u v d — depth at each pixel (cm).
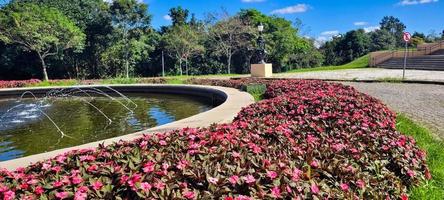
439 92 1162
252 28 3547
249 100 973
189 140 399
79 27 3278
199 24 3897
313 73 2453
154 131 579
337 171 299
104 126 904
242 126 470
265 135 422
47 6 3244
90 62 3512
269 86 1212
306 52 4322
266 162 288
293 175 264
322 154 343
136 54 3516
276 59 3847
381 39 5753
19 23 2705
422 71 2300
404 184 351
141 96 1680
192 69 3794
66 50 3297
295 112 580
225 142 371
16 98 1811
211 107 1206
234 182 250
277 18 3975
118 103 1409
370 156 358
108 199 246
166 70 3756
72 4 3425
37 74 3294
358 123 486
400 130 582
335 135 438
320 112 570
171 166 291
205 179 262
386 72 2283
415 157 384
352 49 5109
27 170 340
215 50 3675
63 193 250
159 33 4062
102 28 3309
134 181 249
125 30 3372
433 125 671
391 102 985
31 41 2795
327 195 250
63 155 371
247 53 3769
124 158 340
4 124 973
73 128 888
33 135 823
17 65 3216
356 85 1511
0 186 281
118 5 3275
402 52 3509
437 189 360
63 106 1357
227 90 1280
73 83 2286
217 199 235
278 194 238
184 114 1068
